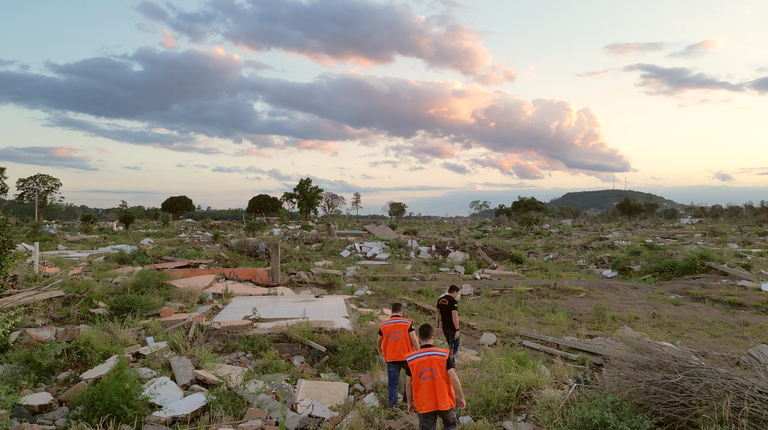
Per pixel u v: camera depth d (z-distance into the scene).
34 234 35.84
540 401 6.47
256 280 18.70
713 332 12.30
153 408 6.11
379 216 116.75
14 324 9.01
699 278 22.00
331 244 34.59
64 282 12.85
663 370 5.77
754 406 5.01
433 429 4.97
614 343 10.22
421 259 29.67
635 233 54.12
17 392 6.29
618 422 5.29
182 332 9.37
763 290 18.36
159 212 78.81
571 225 75.69
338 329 10.31
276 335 9.81
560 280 23.06
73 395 6.36
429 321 13.62
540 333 11.99
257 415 6.11
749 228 59.28
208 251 26.91
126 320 10.19
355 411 6.47
